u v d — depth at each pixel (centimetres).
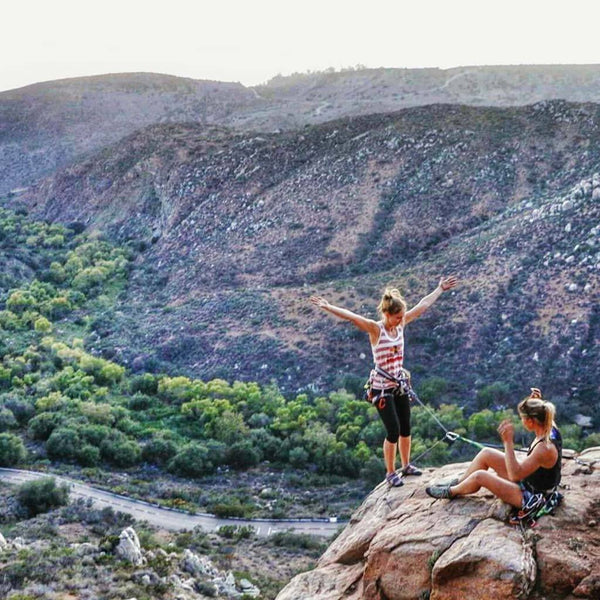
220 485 5706
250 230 11338
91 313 9906
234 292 9662
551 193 9994
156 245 12300
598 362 6688
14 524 4488
